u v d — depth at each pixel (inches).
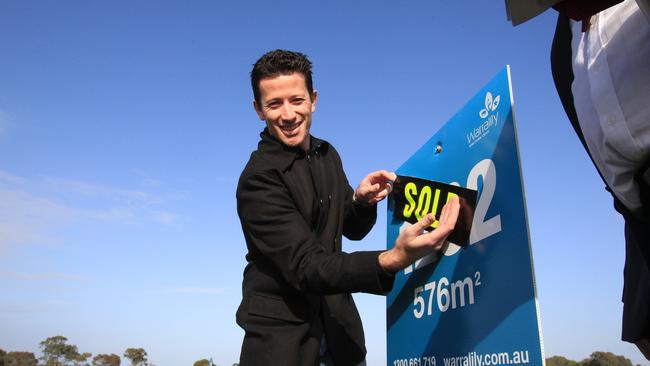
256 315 79.0
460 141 87.3
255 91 88.9
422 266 96.9
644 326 65.4
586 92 58.7
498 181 73.5
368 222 100.3
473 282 77.4
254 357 77.0
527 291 63.7
